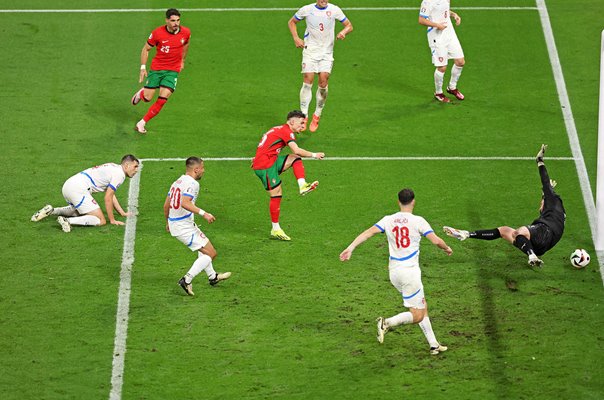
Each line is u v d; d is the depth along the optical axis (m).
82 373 35.03
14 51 61.12
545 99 56.91
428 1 54.75
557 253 42.84
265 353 36.28
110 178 44.38
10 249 42.78
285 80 59.03
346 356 36.09
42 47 61.72
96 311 38.66
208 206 46.72
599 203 42.56
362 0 67.94
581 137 52.94
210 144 52.31
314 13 51.50
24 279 40.69
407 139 52.84
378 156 51.12
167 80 52.28
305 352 36.31
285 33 63.97
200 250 39.56
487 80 59.03
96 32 63.50
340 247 43.31
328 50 52.28
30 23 64.50
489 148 51.88
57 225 44.72
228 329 37.66
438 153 51.41
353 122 54.66
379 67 60.50
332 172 49.62
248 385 34.47
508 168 49.94
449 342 36.84
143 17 65.44
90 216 44.41
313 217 45.75
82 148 51.41
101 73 59.03
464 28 64.44
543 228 40.66
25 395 33.81
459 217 45.62
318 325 37.91
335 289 40.31
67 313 38.50
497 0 67.75
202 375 35.03
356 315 38.53
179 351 36.34
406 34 63.97
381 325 35.12
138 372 35.16
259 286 40.50
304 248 43.28
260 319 38.28
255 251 43.03
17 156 50.50
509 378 34.78
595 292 40.00
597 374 34.91
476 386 34.34
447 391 34.09
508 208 46.41
